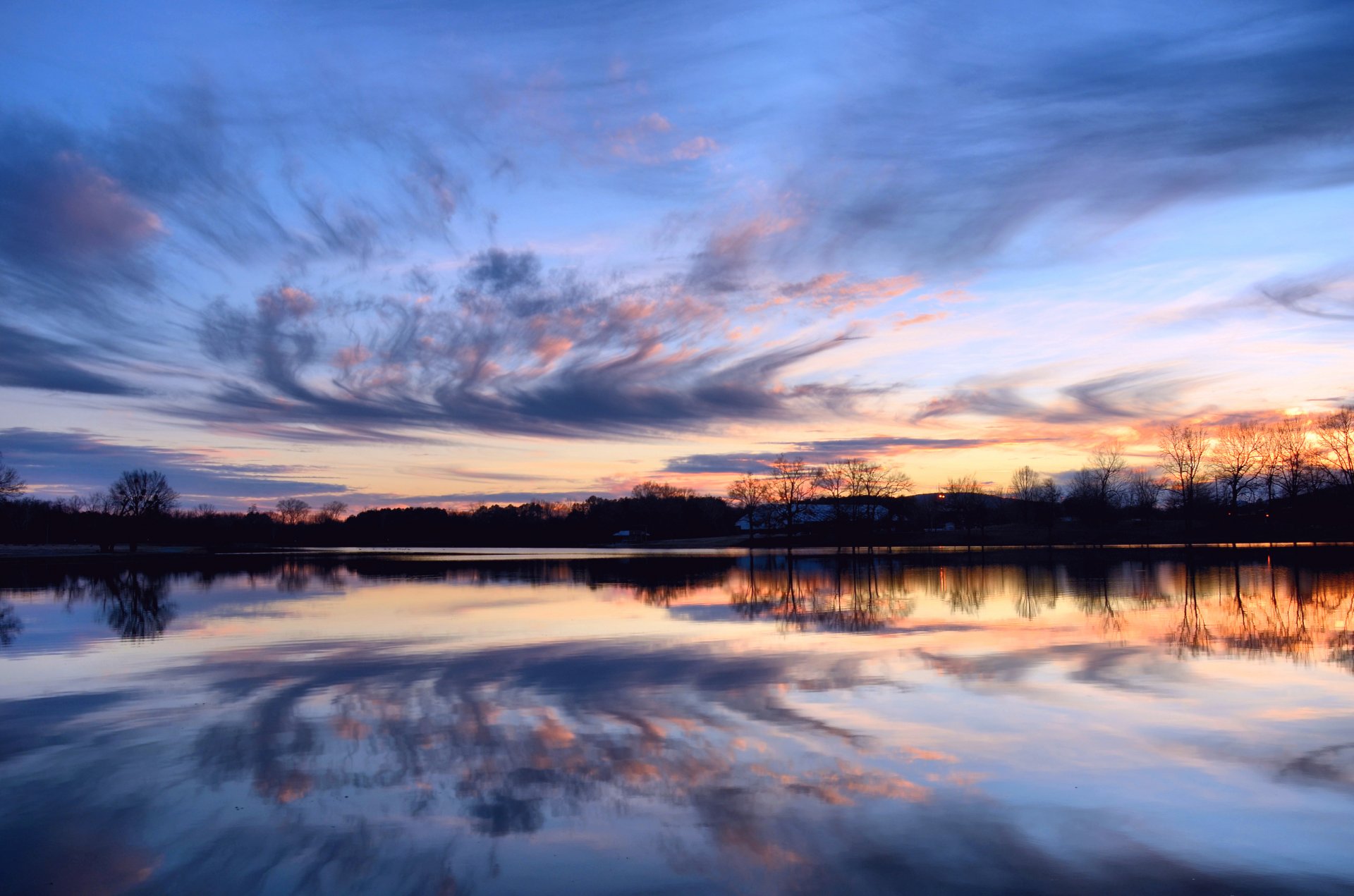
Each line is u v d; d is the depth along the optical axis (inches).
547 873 309.4
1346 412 3312.0
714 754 449.4
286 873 313.1
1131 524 4111.7
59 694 639.8
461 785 406.3
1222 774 408.8
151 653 836.6
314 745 478.9
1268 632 864.3
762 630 952.9
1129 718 514.0
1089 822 350.6
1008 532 4057.6
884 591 1456.7
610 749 462.3
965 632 897.5
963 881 299.6
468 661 762.8
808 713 537.6
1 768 445.4
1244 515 3870.6
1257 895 287.9
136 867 320.8
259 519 6820.9
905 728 496.7
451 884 302.2
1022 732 485.7
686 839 338.0
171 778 424.2
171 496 4997.5
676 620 1059.9
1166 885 295.0
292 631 997.2
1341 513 3307.1
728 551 3715.6
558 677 673.6
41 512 5251.0
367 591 1606.8
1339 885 293.9
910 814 361.4
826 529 4527.6
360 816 366.9
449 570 2413.9
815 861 317.1
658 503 6486.2
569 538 6653.5
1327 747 449.4
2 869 321.1
